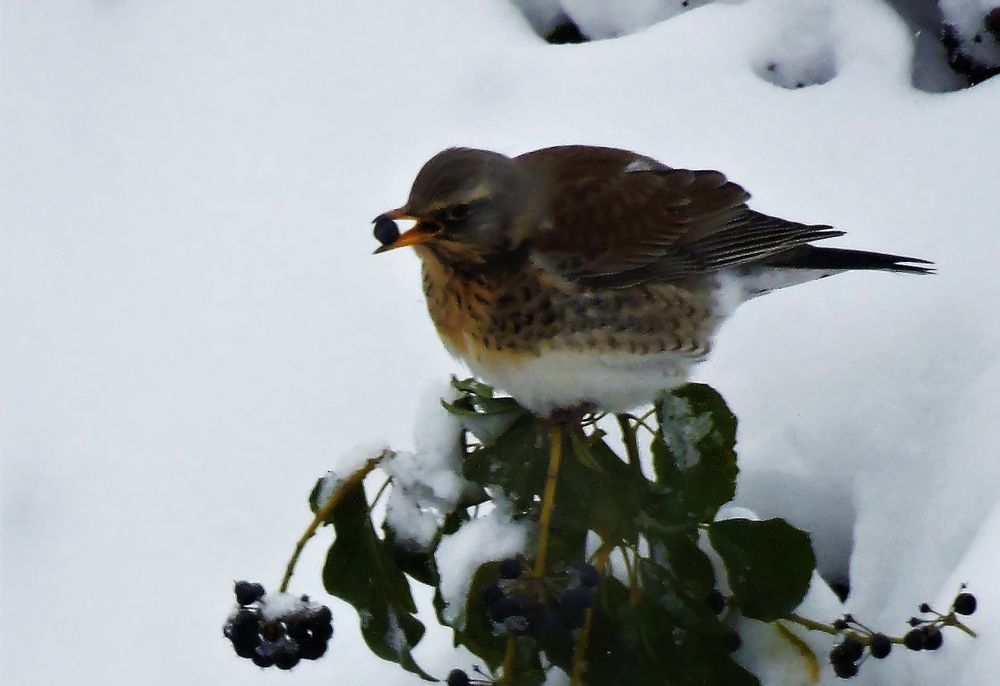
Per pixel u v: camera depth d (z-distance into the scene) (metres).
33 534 8.93
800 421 8.26
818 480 8.14
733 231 7.82
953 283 8.56
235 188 10.46
